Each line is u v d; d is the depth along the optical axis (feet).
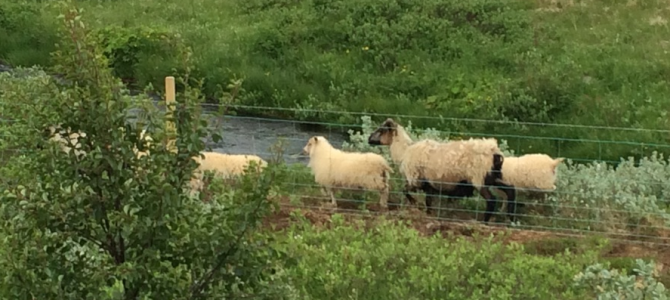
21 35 63.98
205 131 15.11
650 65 55.26
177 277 15.30
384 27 60.80
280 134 50.34
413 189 35.14
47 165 14.38
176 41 18.85
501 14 63.46
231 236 14.83
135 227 14.53
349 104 53.01
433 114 51.55
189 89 15.21
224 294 15.43
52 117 14.62
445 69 56.29
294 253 16.53
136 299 15.26
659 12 65.82
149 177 14.56
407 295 23.63
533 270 25.08
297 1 68.69
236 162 33.40
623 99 51.21
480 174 33.71
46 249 14.64
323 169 34.37
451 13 63.16
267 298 15.52
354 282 24.18
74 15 14.52
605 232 32.04
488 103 51.13
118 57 59.77
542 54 58.39
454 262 25.58
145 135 14.88
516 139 47.26
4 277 14.70
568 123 49.34
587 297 23.93
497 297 23.35
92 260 15.40
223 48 59.72
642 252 30.22
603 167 37.40
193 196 17.06
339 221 29.48
